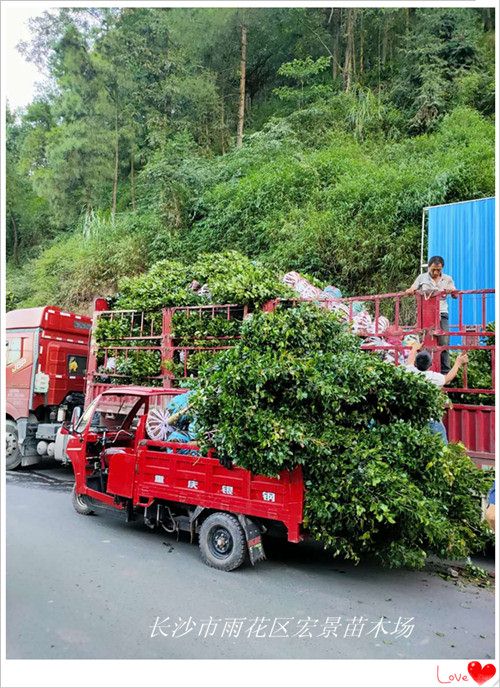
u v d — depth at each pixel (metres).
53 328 9.16
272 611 4.08
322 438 4.32
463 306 9.29
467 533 4.69
